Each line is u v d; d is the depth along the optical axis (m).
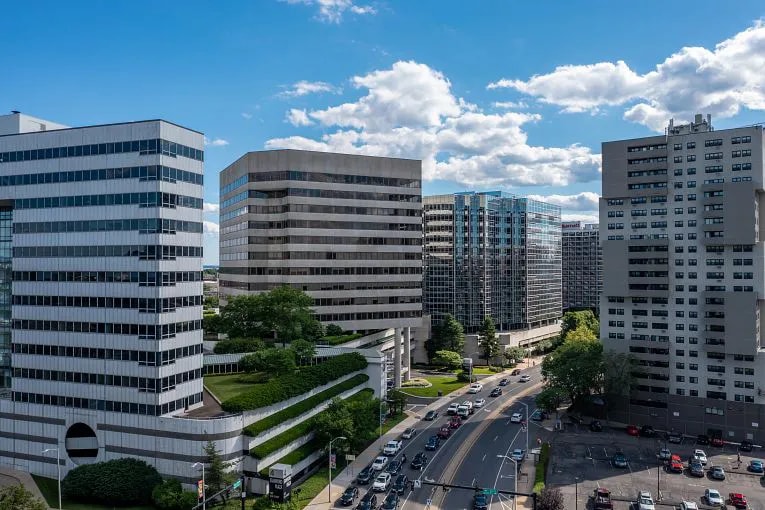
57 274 87.81
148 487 77.12
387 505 74.75
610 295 124.25
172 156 84.56
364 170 142.62
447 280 194.75
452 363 172.00
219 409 86.38
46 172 88.88
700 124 124.88
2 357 96.50
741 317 110.50
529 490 82.69
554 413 126.50
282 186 136.12
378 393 121.50
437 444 102.44
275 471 71.69
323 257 138.38
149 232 82.44
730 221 112.38
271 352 105.06
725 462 98.44
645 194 120.69
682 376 116.94
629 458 99.31
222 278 162.88
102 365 84.38
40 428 87.75
